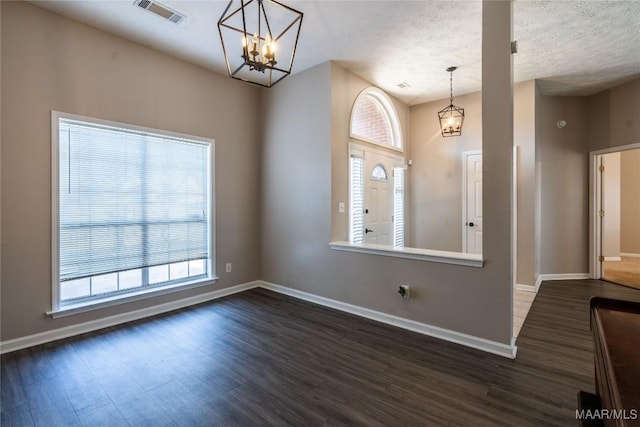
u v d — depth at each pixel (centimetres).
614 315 122
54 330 284
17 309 266
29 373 230
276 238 437
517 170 439
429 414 186
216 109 405
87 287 311
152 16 286
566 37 317
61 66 284
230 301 395
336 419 183
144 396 205
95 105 304
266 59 200
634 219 667
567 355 254
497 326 258
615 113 455
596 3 262
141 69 335
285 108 422
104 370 235
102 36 308
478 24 298
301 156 404
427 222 534
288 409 192
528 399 198
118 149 324
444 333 285
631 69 397
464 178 496
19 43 263
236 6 268
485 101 259
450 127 452
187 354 259
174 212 371
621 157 676
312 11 277
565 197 500
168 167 365
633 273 531
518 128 439
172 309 363
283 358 253
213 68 394
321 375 228
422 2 265
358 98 418
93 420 183
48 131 278
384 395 204
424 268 297
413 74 414
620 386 77
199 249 396
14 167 263
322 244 382
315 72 386
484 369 234
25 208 269
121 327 313
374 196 457
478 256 277
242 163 438
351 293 354
